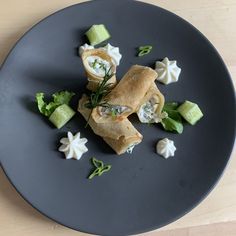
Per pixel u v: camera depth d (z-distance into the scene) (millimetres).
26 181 310
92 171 322
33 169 315
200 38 366
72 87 343
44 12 373
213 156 337
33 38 345
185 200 321
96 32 352
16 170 311
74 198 312
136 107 327
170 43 365
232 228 331
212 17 391
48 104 331
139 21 366
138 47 361
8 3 370
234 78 375
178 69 355
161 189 324
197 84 357
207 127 345
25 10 371
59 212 306
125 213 313
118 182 322
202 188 326
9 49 358
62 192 312
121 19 365
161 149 333
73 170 320
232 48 384
